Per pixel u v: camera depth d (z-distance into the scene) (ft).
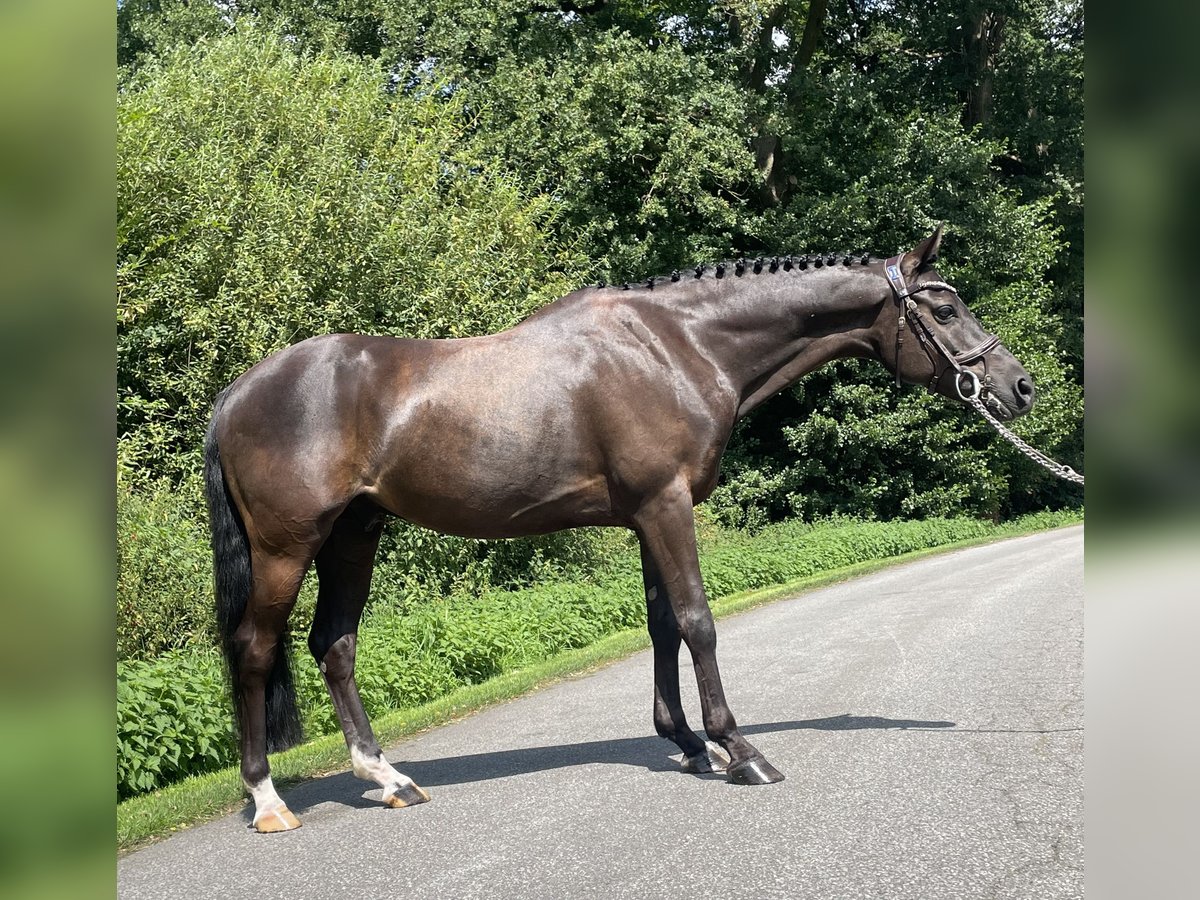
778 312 18.60
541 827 15.29
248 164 49.88
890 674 25.32
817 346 18.92
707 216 93.20
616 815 15.60
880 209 94.53
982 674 24.35
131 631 27.94
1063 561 56.29
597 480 17.98
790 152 99.04
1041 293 101.04
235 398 17.51
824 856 13.01
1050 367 98.17
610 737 21.86
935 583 49.96
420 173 56.54
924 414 93.45
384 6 89.66
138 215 44.52
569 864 13.52
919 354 18.66
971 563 61.72
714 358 18.39
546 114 88.33
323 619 18.53
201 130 50.26
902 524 87.92
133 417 43.65
